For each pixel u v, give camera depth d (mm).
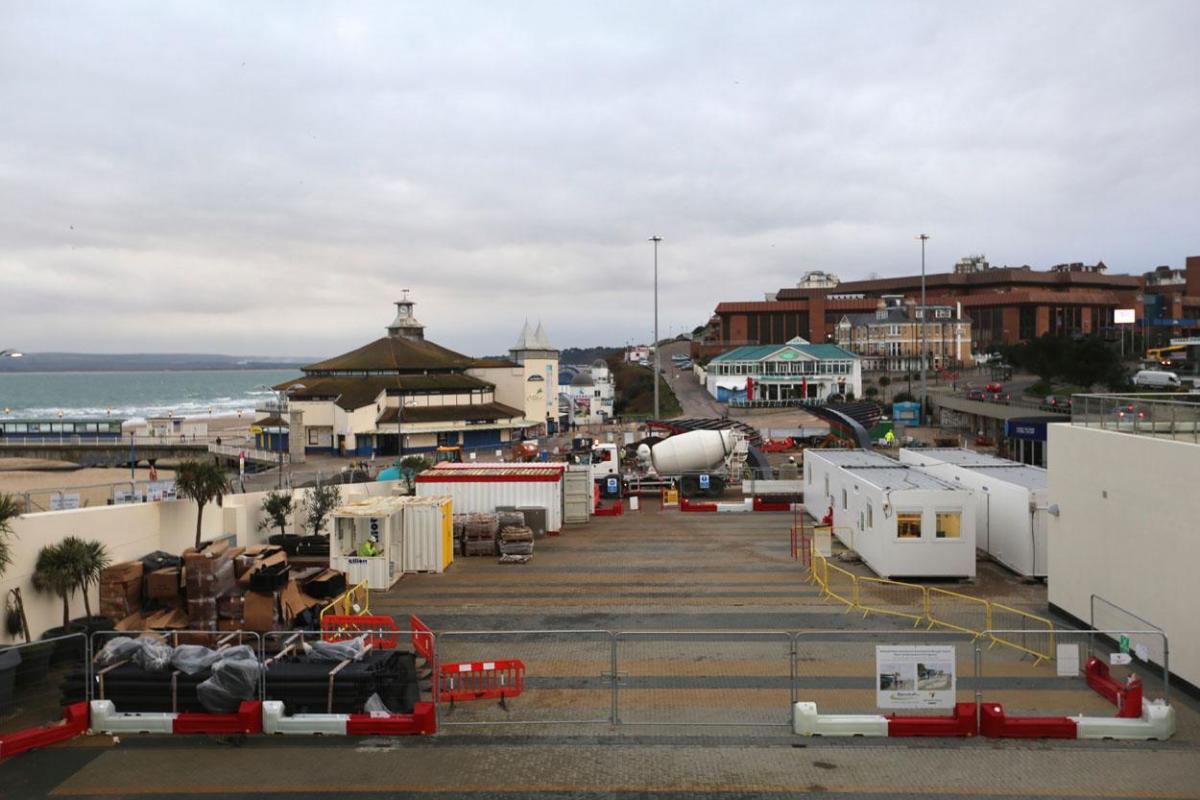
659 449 51312
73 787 13492
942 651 15258
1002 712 15164
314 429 83125
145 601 22875
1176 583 17844
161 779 13742
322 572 26156
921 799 12875
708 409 120188
